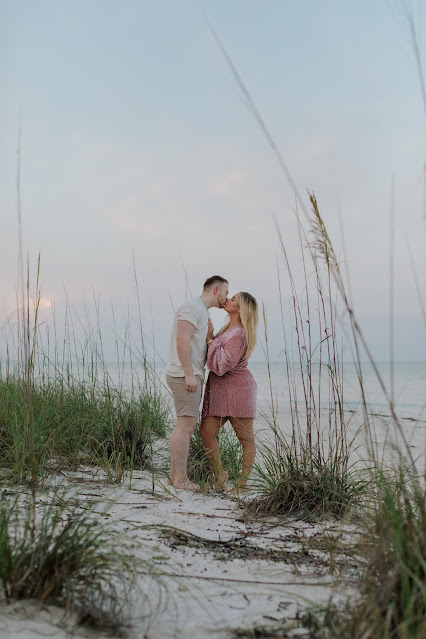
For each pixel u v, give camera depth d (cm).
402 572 198
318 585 239
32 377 404
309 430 393
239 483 445
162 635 192
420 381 2603
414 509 247
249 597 227
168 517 338
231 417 469
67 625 190
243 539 304
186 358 440
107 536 276
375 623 179
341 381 382
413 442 623
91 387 578
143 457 502
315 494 363
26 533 222
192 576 245
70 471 430
